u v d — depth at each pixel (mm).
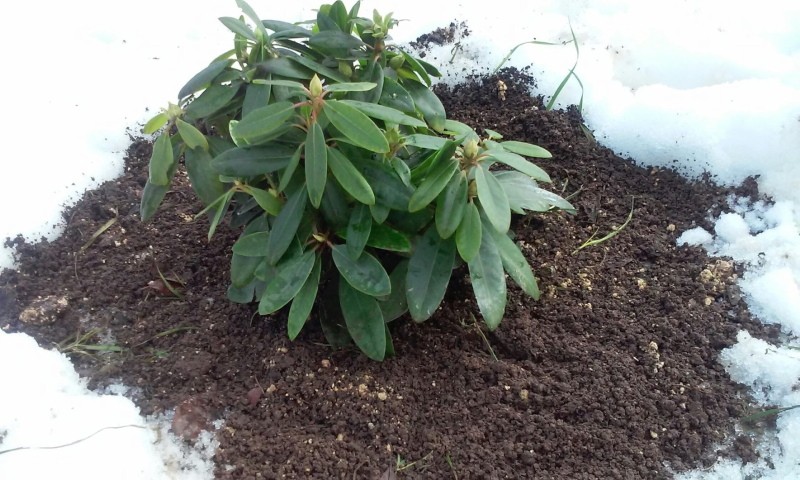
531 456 900
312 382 963
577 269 1080
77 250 1122
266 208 905
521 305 1043
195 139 908
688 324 1018
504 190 918
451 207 872
